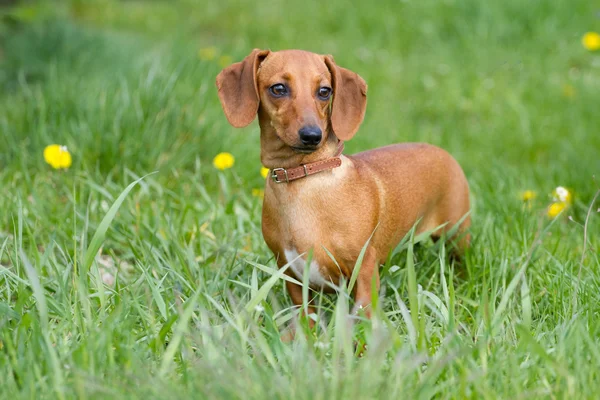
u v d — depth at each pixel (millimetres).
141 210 5969
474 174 7359
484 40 11523
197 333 4000
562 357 3584
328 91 4438
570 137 8664
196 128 7352
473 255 5273
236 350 3566
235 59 10586
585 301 4426
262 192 6793
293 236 4375
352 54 11555
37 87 8297
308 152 4234
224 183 6402
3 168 6918
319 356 3773
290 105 4254
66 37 9977
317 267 4398
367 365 3359
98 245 4137
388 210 4633
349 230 4336
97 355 3566
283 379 3354
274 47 12172
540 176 7527
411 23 12406
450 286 4160
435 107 9828
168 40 12141
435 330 4082
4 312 3984
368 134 8844
